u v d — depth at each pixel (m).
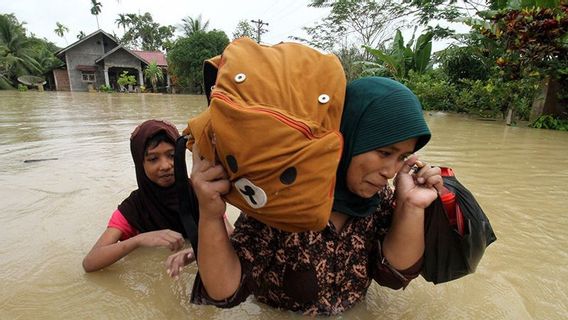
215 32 30.84
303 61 1.07
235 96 0.99
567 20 7.65
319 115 1.00
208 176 1.05
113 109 11.44
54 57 35.50
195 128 1.05
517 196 2.95
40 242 2.08
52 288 1.63
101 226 2.33
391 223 1.35
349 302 1.39
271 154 0.92
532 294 1.57
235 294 1.22
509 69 9.01
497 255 1.92
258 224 1.29
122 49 33.91
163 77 36.28
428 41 14.92
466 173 3.71
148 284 1.67
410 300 1.51
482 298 1.52
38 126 6.85
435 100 12.98
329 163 0.95
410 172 1.29
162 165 2.00
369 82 1.18
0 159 4.11
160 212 2.11
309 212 0.97
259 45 1.12
